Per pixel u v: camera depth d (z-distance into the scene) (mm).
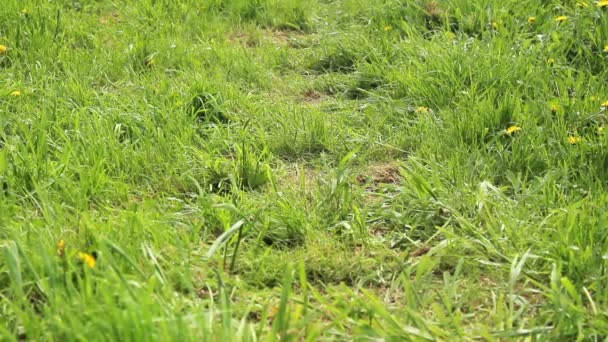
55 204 3396
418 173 3953
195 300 2785
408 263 3225
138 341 2354
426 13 6246
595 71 5094
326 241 3375
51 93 4730
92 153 3973
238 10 6785
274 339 2463
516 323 2842
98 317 2441
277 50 5922
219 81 5145
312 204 3701
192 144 4383
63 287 2664
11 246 2852
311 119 4590
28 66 5215
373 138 4469
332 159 4309
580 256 3066
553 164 3977
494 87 4859
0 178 3600
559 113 4348
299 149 4406
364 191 3908
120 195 3734
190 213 3619
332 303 2826
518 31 5707
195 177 3979
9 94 4703
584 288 2861
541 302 2988
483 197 3520
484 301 2988
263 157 4312
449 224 3510
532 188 3770
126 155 4090
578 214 3398
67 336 2393
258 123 4668
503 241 3273
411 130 4469
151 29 6238
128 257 2725
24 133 4137
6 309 2705
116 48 5734
